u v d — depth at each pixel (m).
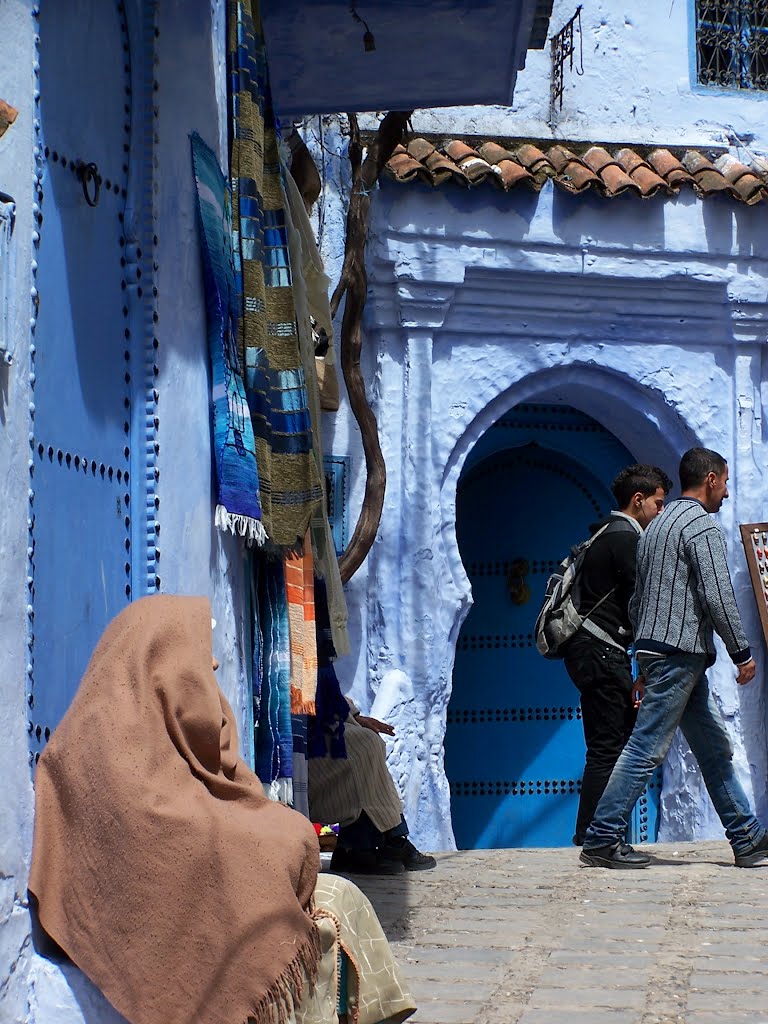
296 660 5.56
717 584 6.67
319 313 6.66
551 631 7.85
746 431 9.56
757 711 9.41
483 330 9.21
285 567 5.53
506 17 6.43
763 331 9.55
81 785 3.19
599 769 7.63
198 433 4.64
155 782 3.17
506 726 10.28
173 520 4.39
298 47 6.77
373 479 8.58
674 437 9.66
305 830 3.29
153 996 3.07
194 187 4.73
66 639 3.64
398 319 9.02
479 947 5.19
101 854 3.14
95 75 4.05
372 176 8.49
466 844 10.16
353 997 3.42
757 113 10.09
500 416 9.33
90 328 3.94
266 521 5.11
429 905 5.98
